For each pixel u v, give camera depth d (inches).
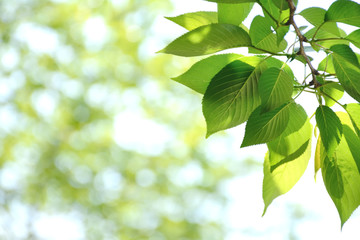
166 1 287.4
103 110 293.3
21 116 286.8
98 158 293.0
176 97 305.1
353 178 28.0
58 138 289.1
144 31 293.4
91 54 299.6
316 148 28.7
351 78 25.2
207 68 27.9
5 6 291.6
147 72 294.7
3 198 279.7
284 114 26.7
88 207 285.9
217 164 305.0
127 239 286.7
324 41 28.3
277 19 26.8
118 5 295.0
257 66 26.8
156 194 299.3
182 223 292.2
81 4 296.4
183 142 304.3
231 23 26.8
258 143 26.6
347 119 27.4
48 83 291.4
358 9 25.1
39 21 297.1
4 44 290.0
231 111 27.0
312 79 26.3
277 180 30.0
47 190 283.6
